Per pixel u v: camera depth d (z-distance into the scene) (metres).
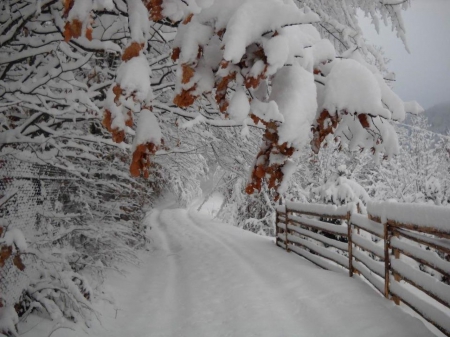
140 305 5.45
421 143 19.08
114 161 7.21
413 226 3.36
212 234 12.32
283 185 2.02
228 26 1.65
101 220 7.43
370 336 3.25
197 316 4.69
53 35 2.83
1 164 3.61
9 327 3.25
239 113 1.75
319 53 2.06
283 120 1.72
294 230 7.60
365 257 4.70
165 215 20.09
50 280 4.32
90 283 5.57
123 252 7.47
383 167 17.53
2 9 2.87
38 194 4.62
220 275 6.51
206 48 1.83
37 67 3.33
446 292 2.79
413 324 3.25
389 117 1.87
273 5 1.65
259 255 7.72
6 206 3.75
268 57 1.64
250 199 15.63
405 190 17.73
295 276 5.60
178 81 1.83
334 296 4.40
